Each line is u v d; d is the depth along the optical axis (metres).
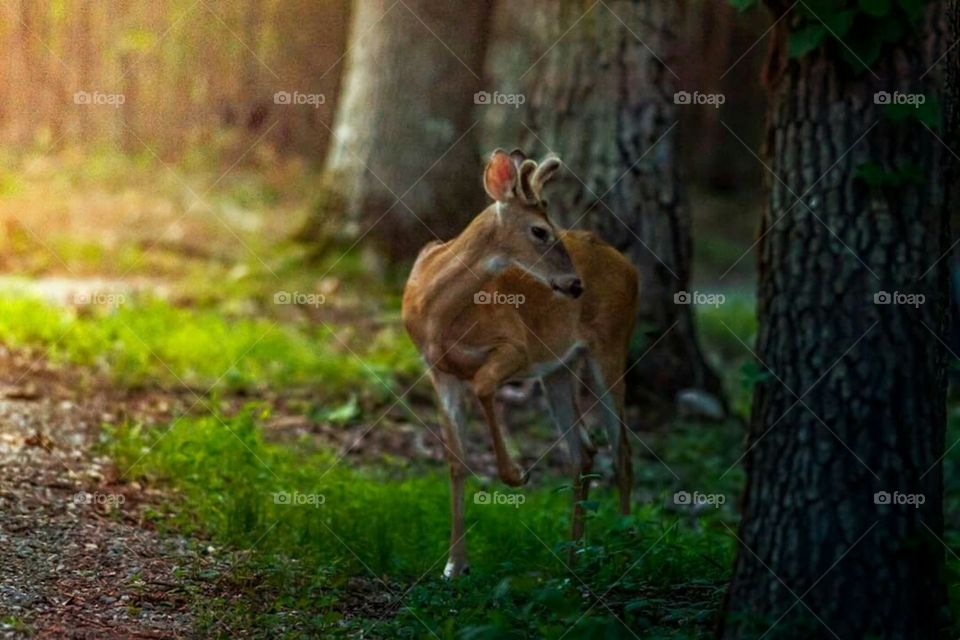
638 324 15.44
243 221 22.94
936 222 7.41
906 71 7.36
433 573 9.70
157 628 7.99
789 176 7.55
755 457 7.52
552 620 8.00
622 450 11.18
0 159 22.78
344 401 14.87
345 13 27.00
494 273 10.42
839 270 7.32
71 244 19.73
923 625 7.28
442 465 13.58
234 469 11.23
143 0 24.66
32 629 7.63
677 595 8.97
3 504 9.64
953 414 17.67
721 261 29.73
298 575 9.19
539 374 10.78
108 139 24.39
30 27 23.20
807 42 7.34
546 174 10.72
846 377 7.25
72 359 14.22
